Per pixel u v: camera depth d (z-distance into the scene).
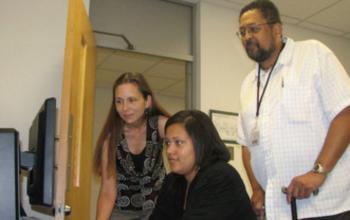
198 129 1.42
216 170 1.35
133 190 1.91
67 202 1.48
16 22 2.14
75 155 1.72
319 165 1.36
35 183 1.13
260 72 1.76
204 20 3.35
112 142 1.88
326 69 1.48
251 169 1.75
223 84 3.32
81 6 1.83
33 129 1.34
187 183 1.53
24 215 1.58
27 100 2.06
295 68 1.56
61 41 2.17
